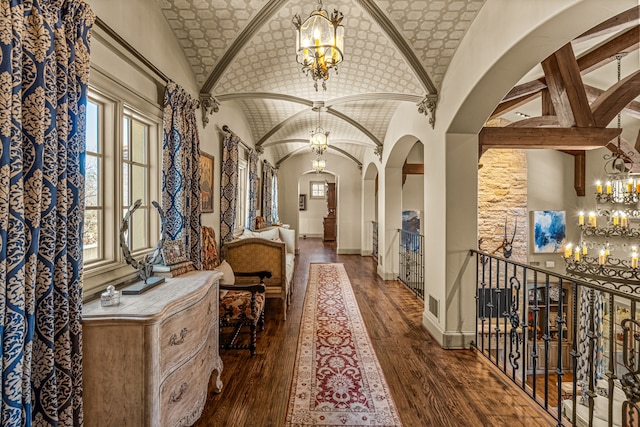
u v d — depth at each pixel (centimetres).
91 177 215
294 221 1005
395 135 562
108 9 201
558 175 774
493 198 747
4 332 114
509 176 750
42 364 132
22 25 122
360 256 945
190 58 327
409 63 335
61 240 141
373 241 919
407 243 623
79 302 151
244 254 422
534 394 237
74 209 150
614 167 587
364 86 419
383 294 539
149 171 278
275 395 245
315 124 663
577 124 385
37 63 128
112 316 154
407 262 618
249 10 279
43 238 132
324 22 236
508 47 231
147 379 154
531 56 239
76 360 148
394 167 660
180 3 269
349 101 467
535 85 486
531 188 770
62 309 141
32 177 126
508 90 285
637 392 164
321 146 580
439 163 358
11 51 115
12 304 116
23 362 121
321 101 482
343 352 320
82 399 153
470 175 341
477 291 336
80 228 154
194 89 346
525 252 742
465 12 275
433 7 273
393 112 567
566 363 679
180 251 264
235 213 461
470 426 212
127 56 221
